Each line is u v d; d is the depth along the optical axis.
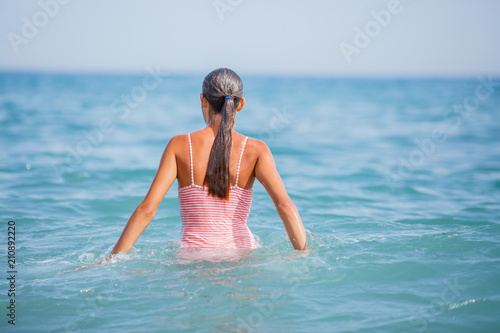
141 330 3.10
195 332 3.06
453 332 3.10
